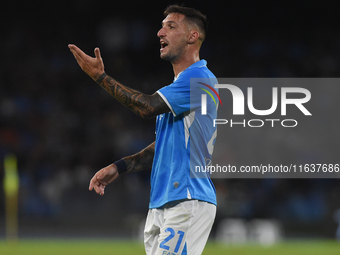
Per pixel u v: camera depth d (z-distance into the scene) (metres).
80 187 61.91
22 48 80.88
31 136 69.00
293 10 86.75
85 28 84.44
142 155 16.53
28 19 83.06
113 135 71.44
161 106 14.43
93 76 14.49
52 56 81.19
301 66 84.94
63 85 77.69
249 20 86.88
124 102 14.39
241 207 60.03
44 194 61.16
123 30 84.81
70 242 49.91
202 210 14.77
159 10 85.62
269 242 54.44
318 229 63.16
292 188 66.56
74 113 73.75
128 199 60.69
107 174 16.06
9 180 45.84
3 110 71.31
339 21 87.25
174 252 14.40
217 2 87.00
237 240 55.47
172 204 14.71
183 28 15.52
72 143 69.94
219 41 86.38
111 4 85.12
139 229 57.75
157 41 85.19
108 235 58.78
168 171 14.95
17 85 76.38
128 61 83.94
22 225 59.28
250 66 84.31
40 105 73.81
